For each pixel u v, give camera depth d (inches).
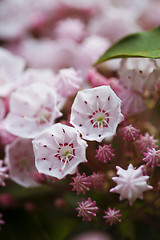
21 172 9.4
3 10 14.1
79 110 8.3
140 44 9.4
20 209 10.7
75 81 9.4
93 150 8.2
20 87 10.2
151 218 9.8
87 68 12.0
